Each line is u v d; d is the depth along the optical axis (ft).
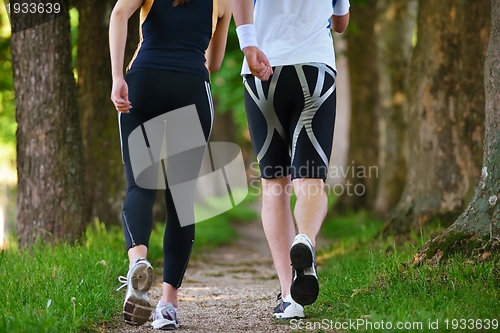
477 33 46.70
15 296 23.73
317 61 21.98
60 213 40.68
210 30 22.26
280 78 21.91
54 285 25.35
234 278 41.24
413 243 40.27
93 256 33.60
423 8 49.34
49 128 40.68
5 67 76.07
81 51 57.11
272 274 43.62
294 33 22.12
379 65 86.02
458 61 47.34
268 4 22.35
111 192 56.34
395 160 85.40
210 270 47.01
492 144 26.78
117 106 20.56
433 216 46.55
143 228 20.43
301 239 20.11
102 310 23.29
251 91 22.54
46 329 19.06
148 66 21.20
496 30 26.91
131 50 53.78
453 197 46.70
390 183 85.92
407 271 26.04
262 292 31.99
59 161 40.78
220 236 79.10
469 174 46.60
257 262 53.72
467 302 21.72
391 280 25.29
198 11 21.75
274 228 23.29
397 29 83.15
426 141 48.08
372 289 25.13
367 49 96.63
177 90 21.21
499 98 26.58
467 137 46.85
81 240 41.27
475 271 24.48
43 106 40.65
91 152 56.65
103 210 56.18
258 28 22.62
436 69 47.98
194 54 21.71
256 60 21.11
